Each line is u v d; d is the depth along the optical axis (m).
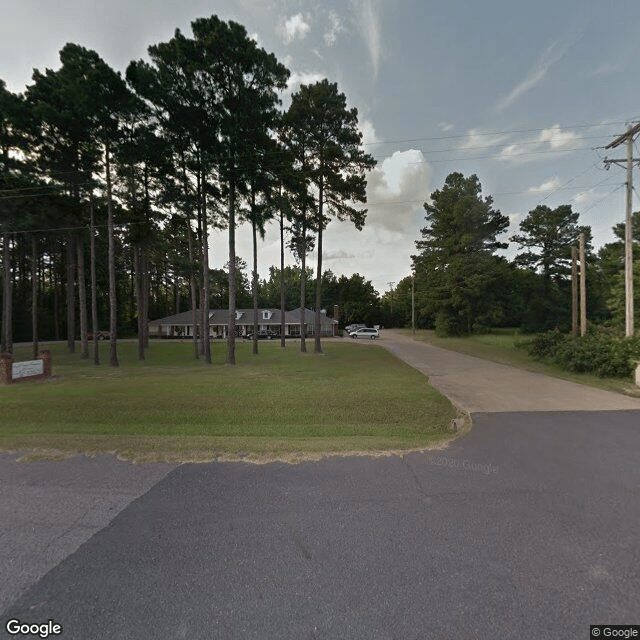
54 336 45.28
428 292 43.16
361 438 5.64
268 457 4.49
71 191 20.20
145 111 17.64
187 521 3.01
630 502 3.37
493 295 40.06
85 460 4.38
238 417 7.54
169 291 62.12
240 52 16.09
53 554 2.58
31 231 21.25
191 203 21.30
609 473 4.07
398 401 8.60
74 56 17.20
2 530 2.89
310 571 2.38
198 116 17.34
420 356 21.27
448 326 41.09
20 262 38.91
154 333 52.28
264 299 72.38
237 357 22.78
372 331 44.84
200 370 16.20
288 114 20.55
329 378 12.79
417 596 2.17
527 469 4.18
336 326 60.50
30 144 19.16
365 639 1.87
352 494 3.50
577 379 11.87
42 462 4.32
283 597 2.16
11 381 12.16
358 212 22.58
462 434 5.66
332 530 2.87
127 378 13.42
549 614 2.03
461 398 8.81
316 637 1.88
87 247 33.75
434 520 3.03
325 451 4.73
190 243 23.38
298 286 73.94
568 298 40.44
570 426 6.17
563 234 40.28
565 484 3.76
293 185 20.02
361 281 78.44
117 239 30.00
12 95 17.80
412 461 4.41
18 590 2.25
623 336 14.37
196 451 4.70
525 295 42.91
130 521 3.01
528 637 1.89
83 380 12.91
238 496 3.46
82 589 2.24
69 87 16.48
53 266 41.56
